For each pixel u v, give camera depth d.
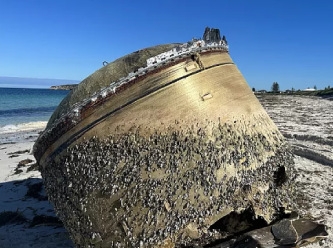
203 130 3.49
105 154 3.41
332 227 4.89
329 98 30.02
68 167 3.54
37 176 8.58
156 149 3.38
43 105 39.44
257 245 3.32
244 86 4.05
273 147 3.93
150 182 3.33
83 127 3.48
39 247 4.87
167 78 3.49
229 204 3.49
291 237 3.39
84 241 3.55
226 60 4.05
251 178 3.63
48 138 3.69
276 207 3.82
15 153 11.62
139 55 3.67
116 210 3.36
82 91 3.60
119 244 3.37
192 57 3.65
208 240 3.43
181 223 3.32
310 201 5.90
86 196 3.46
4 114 28.45
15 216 6.06
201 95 3.57
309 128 12.74
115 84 3.43
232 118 3.67
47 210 6.38
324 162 8.29
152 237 3.29
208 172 3.42
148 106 3.43
